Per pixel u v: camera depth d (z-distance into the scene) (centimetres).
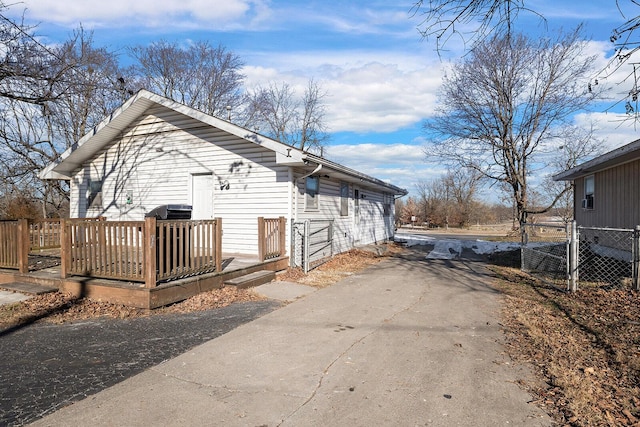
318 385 355
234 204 1066
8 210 1983
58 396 332
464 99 2269
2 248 782
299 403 321
